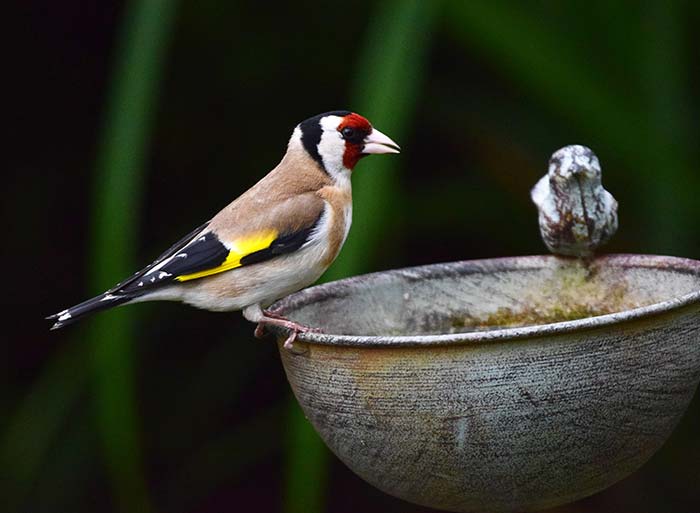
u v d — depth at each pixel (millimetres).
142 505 8969
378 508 13227
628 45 9789
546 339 5176
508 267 7156
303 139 7742
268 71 12469
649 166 9914
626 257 6980
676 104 9859
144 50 8836
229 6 12141
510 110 11859
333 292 6820
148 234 12914
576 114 9930
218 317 13109
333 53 12328
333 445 5969
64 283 13344
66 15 12797
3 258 13258
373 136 7734
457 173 12633
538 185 7133
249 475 13625
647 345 5352
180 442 12898
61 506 12203
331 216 7582
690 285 6594
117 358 8789
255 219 7402
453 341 5203
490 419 5316
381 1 9578
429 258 12617
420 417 5418
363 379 5496
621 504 12289
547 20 9836
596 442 5445
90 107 13070
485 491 5664
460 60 11969
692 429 11938
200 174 12930
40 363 13297
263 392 13328
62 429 12320
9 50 12836
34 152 13094
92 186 13094
